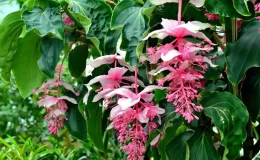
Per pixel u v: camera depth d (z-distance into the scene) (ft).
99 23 2.89
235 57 2.60
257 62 2.54
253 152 3.23
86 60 3.35
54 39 2.93
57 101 3.23
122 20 2.55
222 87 2.79
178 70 2.35
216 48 3.05
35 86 3.31
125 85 2.82
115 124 2.58
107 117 3.38
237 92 2.81
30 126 7.66
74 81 5.53
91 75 3.23
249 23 2.73
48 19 2.72
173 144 2.76
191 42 2.44
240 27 2.80
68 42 3.25
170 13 2.64
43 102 3.29
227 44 2.65
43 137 7.45
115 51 2.71
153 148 3.12
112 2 3.18
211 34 2.91
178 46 2.31
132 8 2.58
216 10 2.50
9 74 3.27
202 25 2.35
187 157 2.73
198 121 2.79
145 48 2.66
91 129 3.37
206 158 2.70
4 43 3.10
